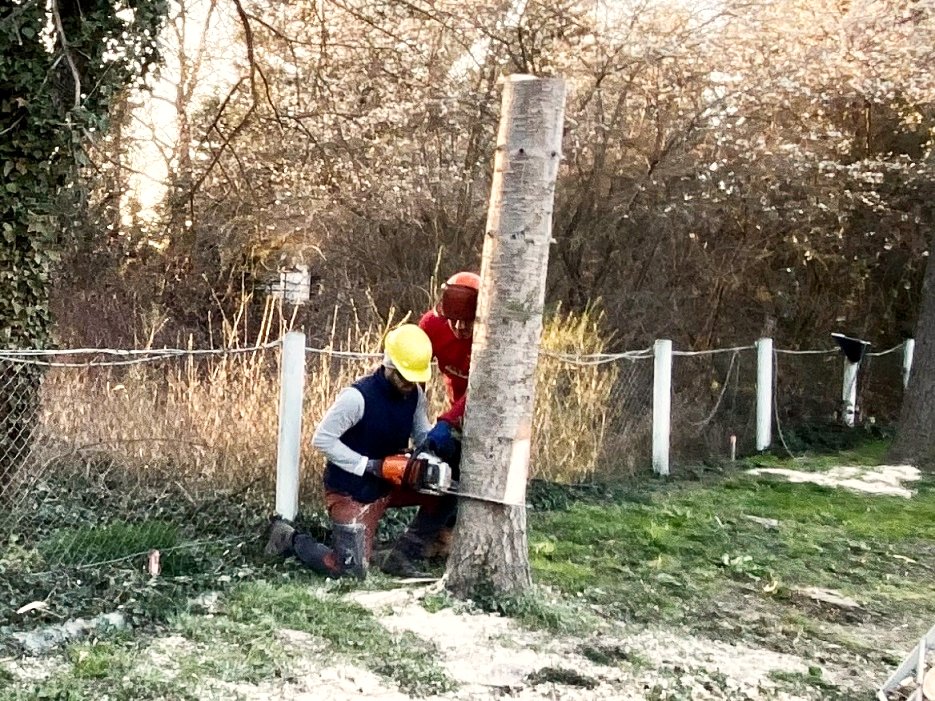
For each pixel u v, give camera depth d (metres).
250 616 4.47
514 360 4.78
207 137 10.54
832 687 4.20
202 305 13.41
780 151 12.92
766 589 5.67
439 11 10.00
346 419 5.13
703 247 14.01
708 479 9.50
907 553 6.90
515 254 4.72
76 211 11.15
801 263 15.02
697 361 12.28
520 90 4.69
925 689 3.81
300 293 13.77
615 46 12.14
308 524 5.81
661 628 4.85
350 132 11.68
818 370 13.84
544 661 4.19
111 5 5.79
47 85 5.63
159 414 6.70
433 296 10.77
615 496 8.22
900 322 16.48
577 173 12.84
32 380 5.87
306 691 3.71
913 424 11.10
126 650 3.96
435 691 3.80
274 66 11.52
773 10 12.42
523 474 4.89
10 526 5.50
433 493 5.10
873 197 14.51
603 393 9.01
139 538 5.31
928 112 14.80
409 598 4.89
